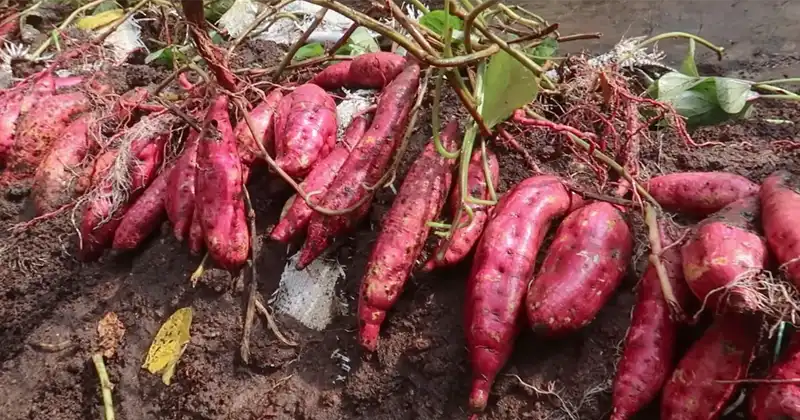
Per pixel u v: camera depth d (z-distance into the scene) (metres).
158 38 1.76
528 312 1.12
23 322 1.32
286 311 1.24
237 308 1.25
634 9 1.72
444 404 1.16
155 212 1.31
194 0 1.13
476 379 1.12
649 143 1.29
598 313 1.15
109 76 1.53
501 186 1.27
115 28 1.61
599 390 1.12
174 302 1.28
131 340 1.28
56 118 1.44
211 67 1.18
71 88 1.50
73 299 1.33
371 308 1.17
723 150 1.27
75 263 1.35
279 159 1.26
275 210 1.31
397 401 1.18
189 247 1.30
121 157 1.30
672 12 1.69
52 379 1.28
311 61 1.40
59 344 1.30
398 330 1.20
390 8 1.21
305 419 1.19
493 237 1.14
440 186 1.20
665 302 1.09
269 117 1.31
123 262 1.34
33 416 1.26
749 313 1.01
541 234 1.16
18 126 1.44
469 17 1.14
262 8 1.73
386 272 1.17
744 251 1.04
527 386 1.14
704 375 1.05
